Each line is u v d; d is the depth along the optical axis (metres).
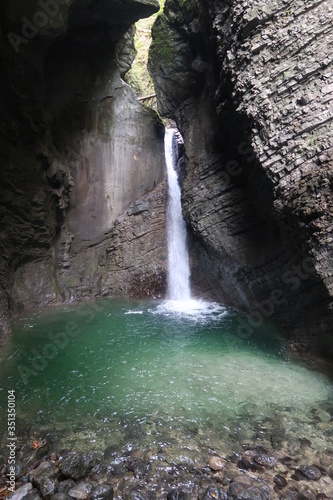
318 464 4.66
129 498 4.06
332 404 6.11
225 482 4.31
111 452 4.87
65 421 5.67
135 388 6.79
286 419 5.68
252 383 6.92
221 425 5.53
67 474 4.38
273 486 4.26
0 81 9.25
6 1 8.45
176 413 5.88
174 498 4.05
